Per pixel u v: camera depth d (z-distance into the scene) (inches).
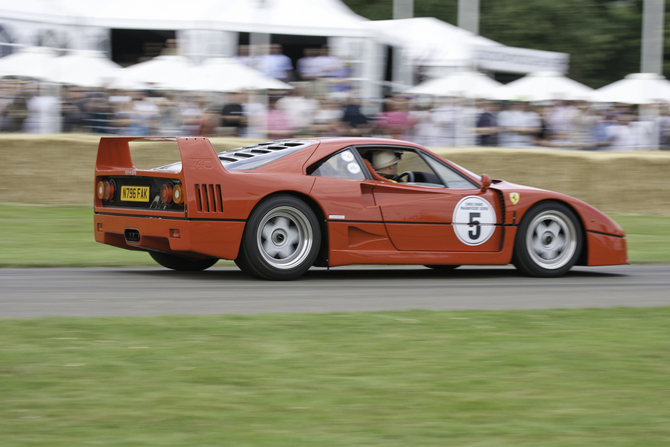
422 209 668.7
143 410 290.7
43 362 348.2
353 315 482.9
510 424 286.5
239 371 345.7
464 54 1945.1
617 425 287.9
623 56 3316.9
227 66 1432.1
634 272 800.3
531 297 602.2
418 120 1422.2
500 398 317.4
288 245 632.4
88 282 621.0
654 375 356.5
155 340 397.7
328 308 524.1
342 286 633.0
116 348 377.7
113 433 266.7
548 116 1523.1
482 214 692.7
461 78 1656.0
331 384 331.0
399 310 517.3
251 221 609.3
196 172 595.5
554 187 1384.1
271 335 418.6
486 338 426.6
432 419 289.9
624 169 1401.3
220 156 680.4
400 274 734.5
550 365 370.6
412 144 695.1
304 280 660.1
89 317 454.3
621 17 3233.3
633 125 1583.4
